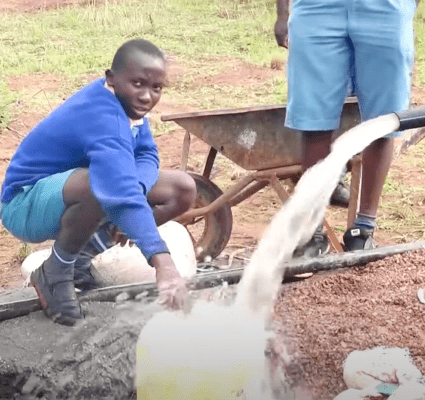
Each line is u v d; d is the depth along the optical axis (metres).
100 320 3.42
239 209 6.28
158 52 3.34
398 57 4.31
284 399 3.13
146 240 3.10
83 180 3.29
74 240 3.36
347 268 3.98
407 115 2.99
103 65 11.47
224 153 4.69
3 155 7.88
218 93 9.94
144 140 3.71
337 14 4.27
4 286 4.97
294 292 3.75
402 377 3.05
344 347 3.29
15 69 11.20
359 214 4.62
